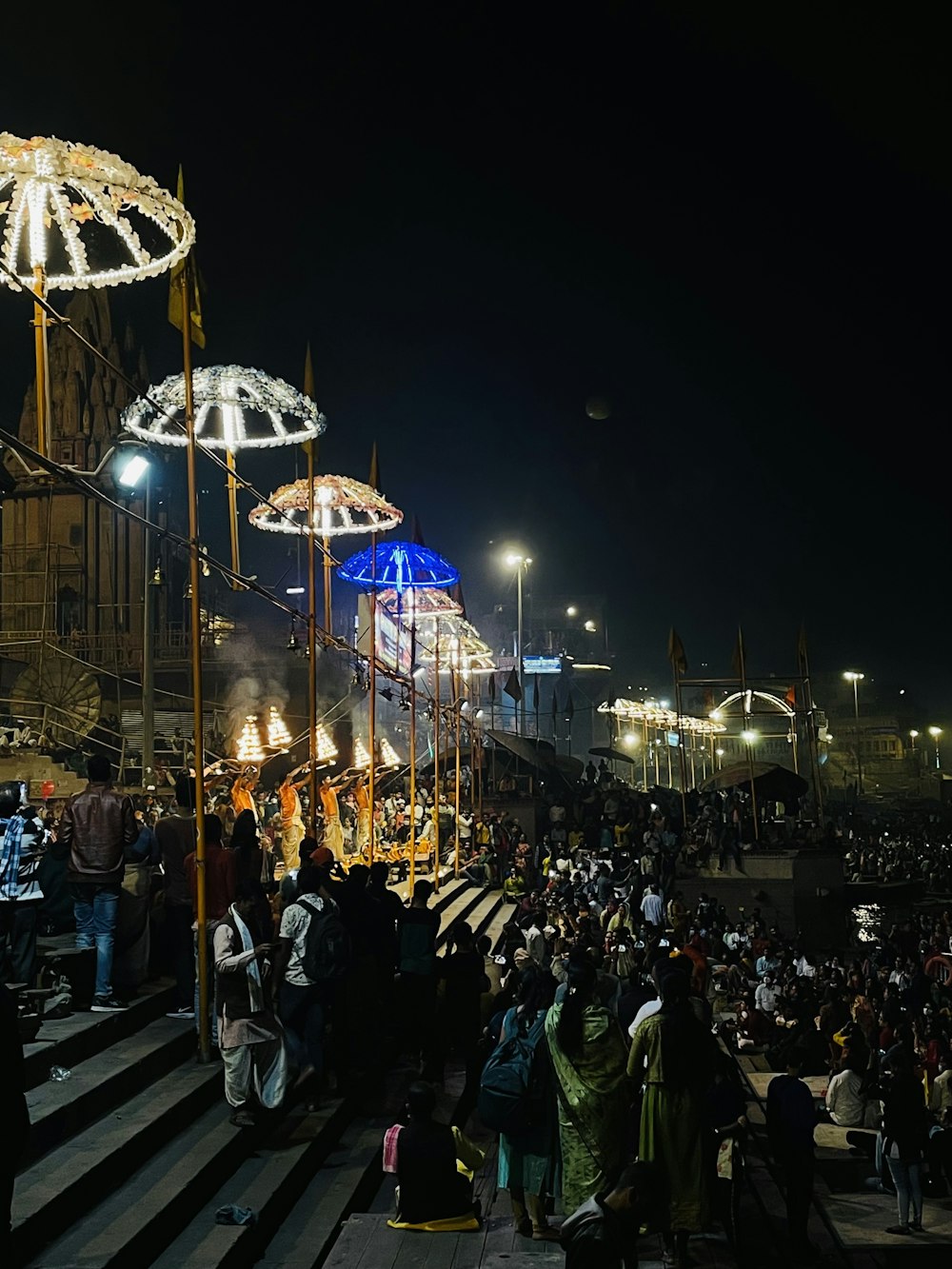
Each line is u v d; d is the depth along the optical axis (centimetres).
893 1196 1081
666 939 1883
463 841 2930
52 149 969
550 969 1401
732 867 3384
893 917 3744
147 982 1038
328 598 2239
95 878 912
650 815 3644
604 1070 743
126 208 1078
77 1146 721
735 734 6556
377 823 2459
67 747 2280
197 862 951
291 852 1847
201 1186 746
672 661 3659
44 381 980
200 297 1113
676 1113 728
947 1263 945
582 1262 459
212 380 1666
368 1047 1145
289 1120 933
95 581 3806
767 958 2388
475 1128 1088
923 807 9212
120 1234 638
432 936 1171
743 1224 947
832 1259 892
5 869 844
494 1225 791
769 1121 909
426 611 3020
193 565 1048
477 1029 1128
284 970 949
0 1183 518
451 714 3216
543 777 4003
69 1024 855
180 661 3419
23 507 3850
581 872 2925
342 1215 804
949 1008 1842
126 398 4012
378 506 2245
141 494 2047
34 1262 602
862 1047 1347
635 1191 475
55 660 2433
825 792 8519
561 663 6700
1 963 816
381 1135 977
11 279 871
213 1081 895
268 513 2297
